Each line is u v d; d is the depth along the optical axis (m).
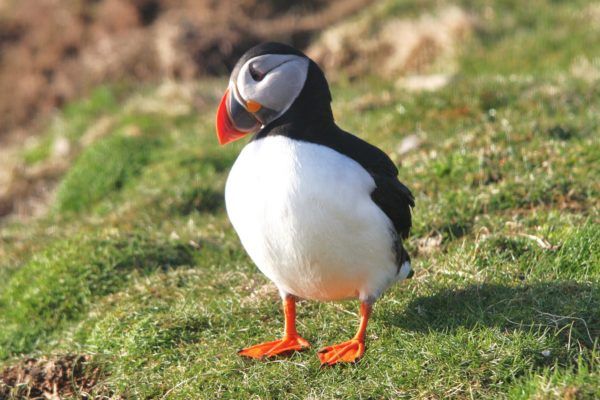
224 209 14.22
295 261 7.94
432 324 8.61
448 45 21.66
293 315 8.80
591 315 8.23
